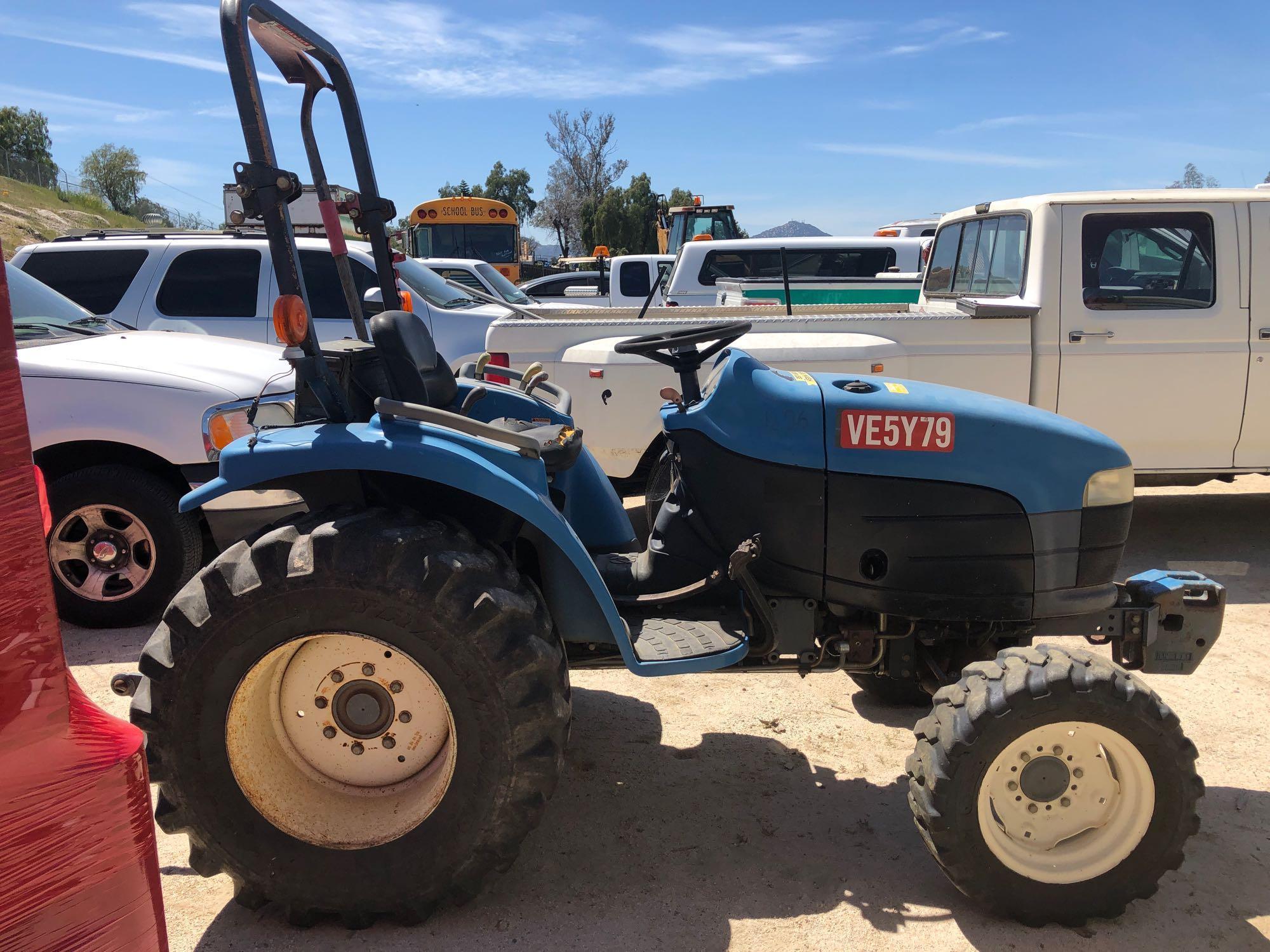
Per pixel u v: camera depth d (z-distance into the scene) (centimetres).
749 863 281
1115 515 286
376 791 259
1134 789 249
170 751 239
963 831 245
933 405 285
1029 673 247
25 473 138
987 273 632
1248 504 718
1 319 135
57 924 144
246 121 240
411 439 247
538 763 240
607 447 569
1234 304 562
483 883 253
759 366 299
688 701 401
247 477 247
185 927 253
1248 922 255
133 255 746
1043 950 244
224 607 235
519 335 579
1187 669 299
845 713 389
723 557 299
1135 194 567
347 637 240
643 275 1427
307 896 245
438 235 2039
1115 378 570
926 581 285
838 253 1204
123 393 455
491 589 238
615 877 274
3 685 137
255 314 740
